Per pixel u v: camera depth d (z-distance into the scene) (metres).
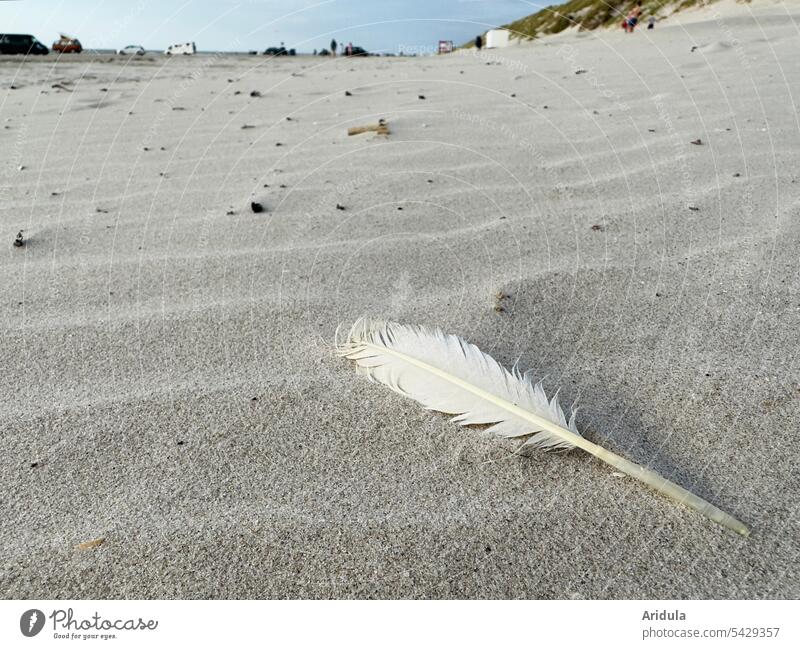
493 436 1.64
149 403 1.78
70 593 1.28
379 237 2.78
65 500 1.48
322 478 1.52
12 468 1.57
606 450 1.47
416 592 1.27
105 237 2.86
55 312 2.23
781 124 4.05
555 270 2.42
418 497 1.47
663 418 1.68
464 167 3.66
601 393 1.79
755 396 1.73
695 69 6.19
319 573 1.31
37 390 1.84
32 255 2.69
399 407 1.75
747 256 2.43
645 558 1.32
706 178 3.22
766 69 5.88
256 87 6.65
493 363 1.73
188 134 4.66
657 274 2.36
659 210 2.89
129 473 1.55
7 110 5.69
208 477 1.53
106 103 5.94
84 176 3.75
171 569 1.32
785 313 2.08
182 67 8.34
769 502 1.42
